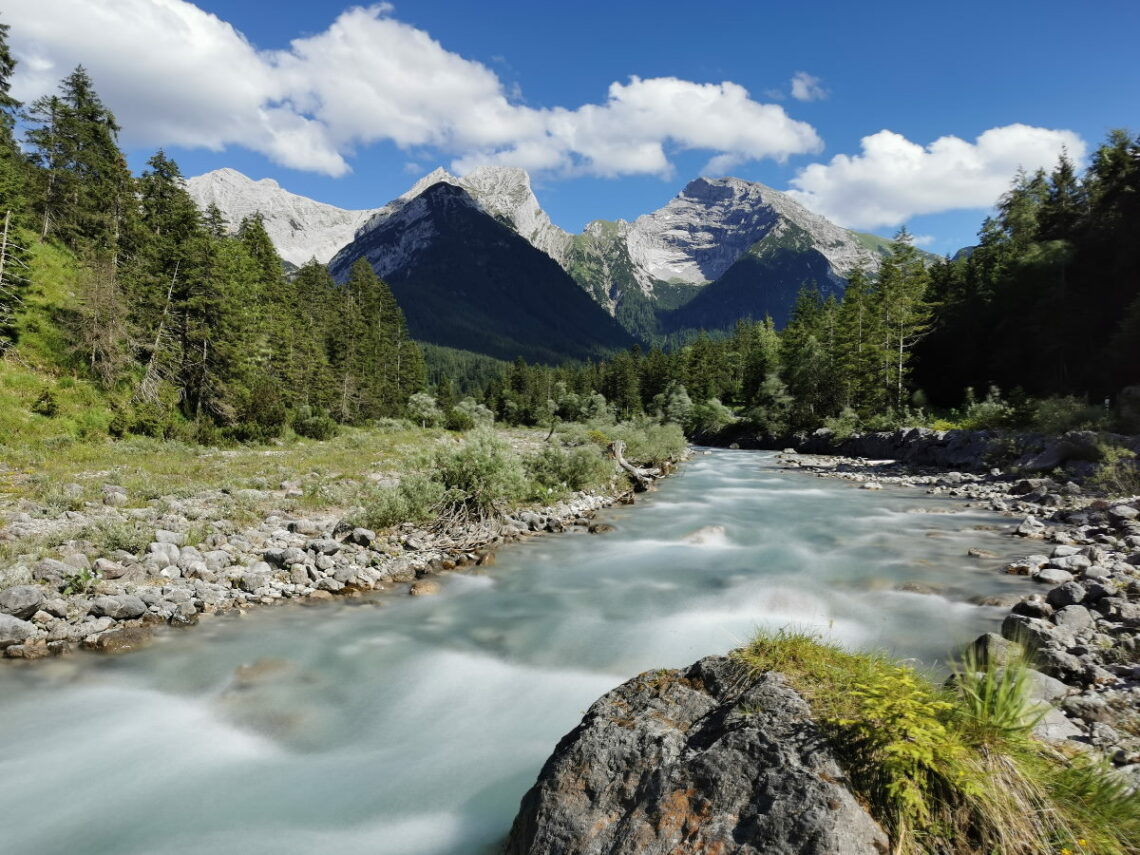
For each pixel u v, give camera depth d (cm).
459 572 1160
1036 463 2288
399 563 1175
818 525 1617
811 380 6203
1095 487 1828
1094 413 2520
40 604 829
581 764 371
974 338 5625
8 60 4281
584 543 1414
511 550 1341
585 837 333
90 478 1861
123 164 4641
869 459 3912
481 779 520
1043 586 973
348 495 1792
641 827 319
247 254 5928
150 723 611
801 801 288
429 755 558
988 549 1266
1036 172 6762
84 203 4366
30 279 3341
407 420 6888
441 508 1491
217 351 3950
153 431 3070
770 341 9962
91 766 538
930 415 4653
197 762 546
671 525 1633
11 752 557
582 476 2158
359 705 651
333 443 3891
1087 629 684
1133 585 777
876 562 1173
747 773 315
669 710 392
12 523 1216
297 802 491
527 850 350
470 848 434
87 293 3309
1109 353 3834
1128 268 4216
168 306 3772
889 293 5234
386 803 489
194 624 869
